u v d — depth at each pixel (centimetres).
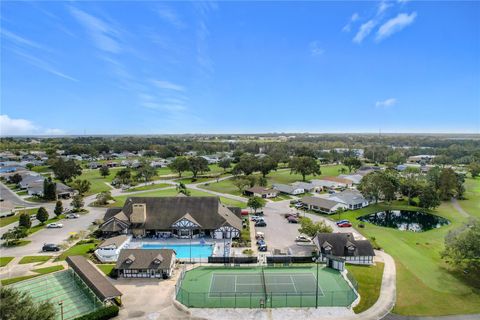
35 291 5291
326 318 4606
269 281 5797
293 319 4581
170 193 13600
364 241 6781
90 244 7525
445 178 13088
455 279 5809
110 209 8756
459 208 11819
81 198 10856
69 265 5922
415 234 8712
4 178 17488
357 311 4784
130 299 5094
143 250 6131
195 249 7425
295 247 7450
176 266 6419
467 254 5803
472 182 17112
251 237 8156
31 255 6838
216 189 14625
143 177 17825
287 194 13750
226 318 4591
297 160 17088
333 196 11931
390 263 6531
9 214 10194
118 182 15688
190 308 4838
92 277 5262
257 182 15312
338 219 10025
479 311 4788
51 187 12438
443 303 4997
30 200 12475
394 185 12450
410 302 5025
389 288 5459
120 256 6000
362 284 5591
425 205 11525
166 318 4575
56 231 8544
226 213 8719
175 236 8200
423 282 5684
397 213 11550
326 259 6462
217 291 5397
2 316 3369
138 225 8200
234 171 17700
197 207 8550
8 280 5619
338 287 5550
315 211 10931
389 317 4628
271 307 4894
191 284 5653
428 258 6850
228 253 7106
